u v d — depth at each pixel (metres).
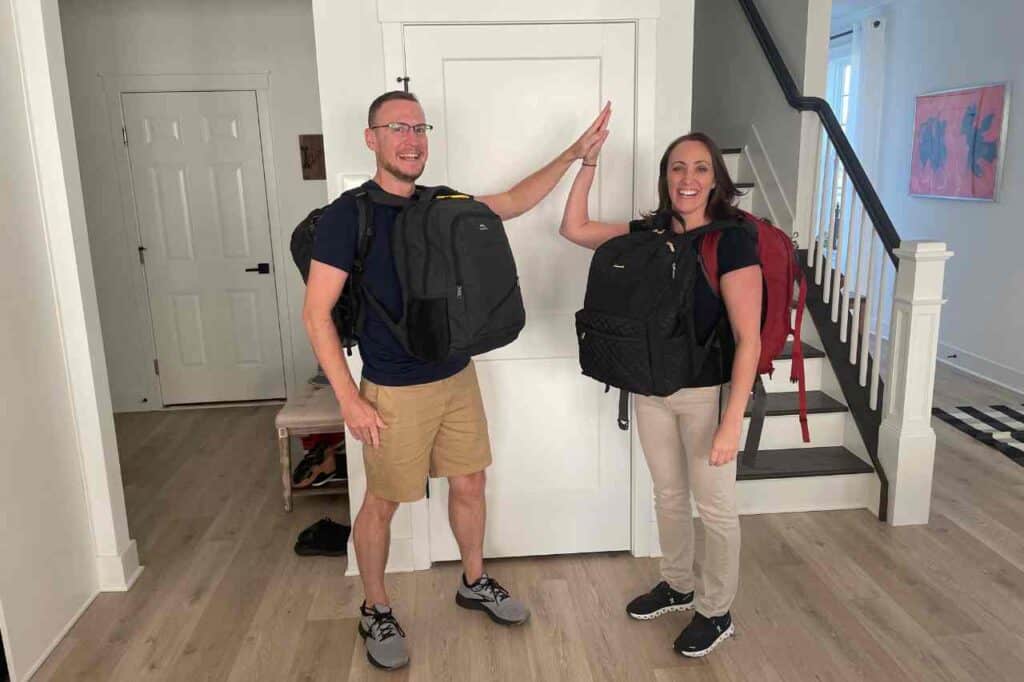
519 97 2.46
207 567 2.78
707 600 2.18
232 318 4.73
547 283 2.59
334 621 2.42
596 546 2.80
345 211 1.90
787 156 3.96
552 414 2.68
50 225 2.35
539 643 2.29
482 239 1.94
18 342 2.20
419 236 1.88
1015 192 4.43
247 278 4.68
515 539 2.77
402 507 2.67
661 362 1.95
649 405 2.13
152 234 4.58
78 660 2.25
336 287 1.89
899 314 2.93
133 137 4.46
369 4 2.37
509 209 2.24
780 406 3.32
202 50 4.42
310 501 3.35
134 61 4.39
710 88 4.86
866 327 3.19
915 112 5.26
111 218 4.53
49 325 2.35
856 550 2.79
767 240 2.00
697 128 5.10
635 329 1.96
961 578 2.60
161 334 4.70
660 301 1.94
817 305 3.62
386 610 2.27
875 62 5.62
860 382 3.24
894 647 2.23
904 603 2.45
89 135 4.43
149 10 4.35
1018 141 4.37
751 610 2.43
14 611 2.13
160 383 4.75
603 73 2.47
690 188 1.95
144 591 2.62
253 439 4.18
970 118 4.70
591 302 2.07
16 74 2.22
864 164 5.79
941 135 4.98
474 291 1.91
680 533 2.27
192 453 3.98
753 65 4.26
